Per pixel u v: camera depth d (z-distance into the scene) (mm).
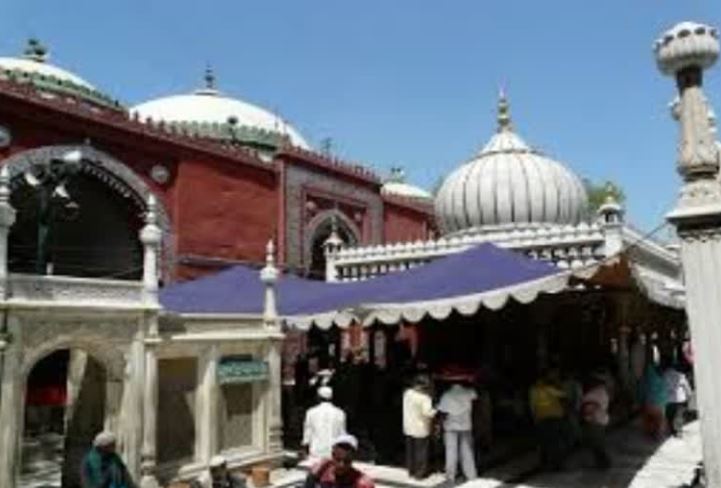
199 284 12883
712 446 4016
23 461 9719
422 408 8883
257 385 9391
